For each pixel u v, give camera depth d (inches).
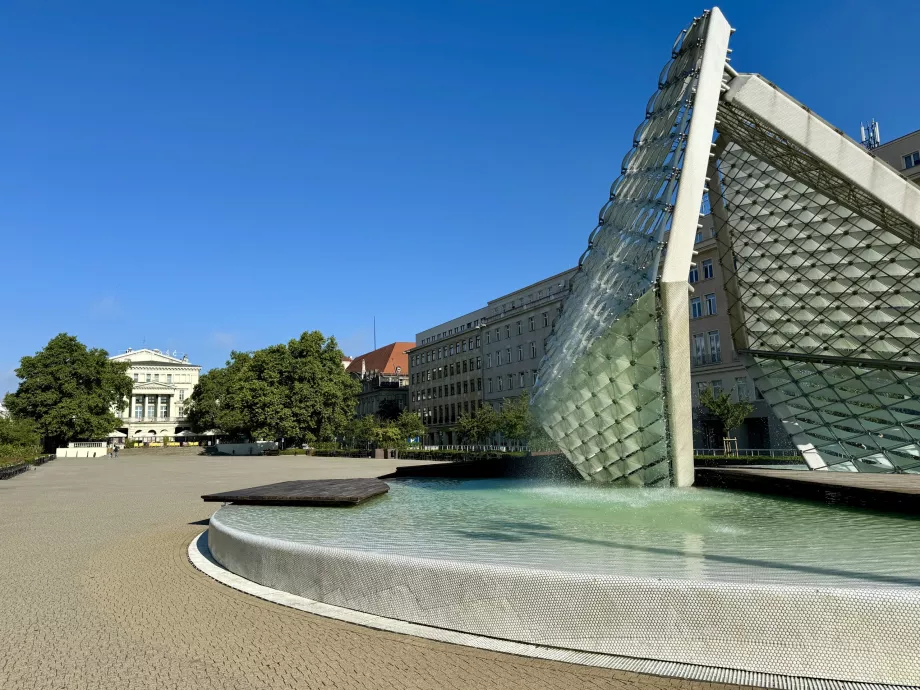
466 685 221.3
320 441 3577.8
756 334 1175.0
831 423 1048.8
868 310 1022.4
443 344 4478.3
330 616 312.7
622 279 641.6
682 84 652.7
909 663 208.8
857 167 634.2
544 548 364.5
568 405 759.1
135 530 668.7
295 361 3560.5
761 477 724.0
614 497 691.4
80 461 2935.5
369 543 390.9
